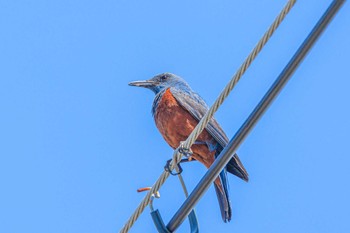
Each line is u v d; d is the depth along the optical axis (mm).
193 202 11648
